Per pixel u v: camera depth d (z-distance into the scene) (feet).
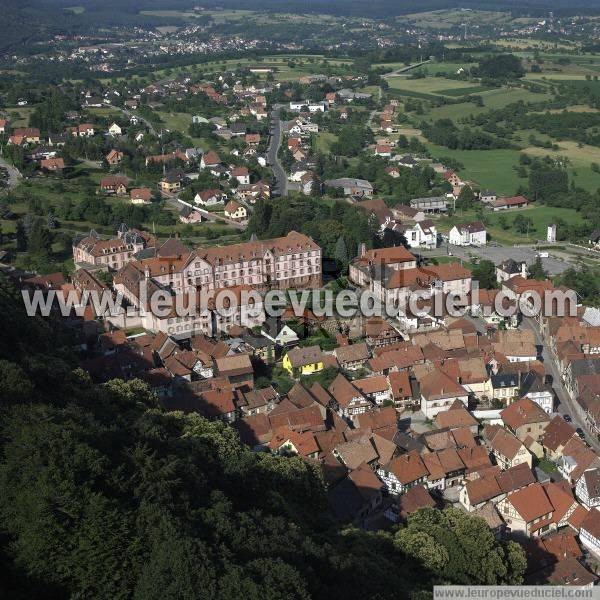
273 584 364.17
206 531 398.01
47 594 359.25
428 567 461.78
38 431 417.28
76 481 392.27
